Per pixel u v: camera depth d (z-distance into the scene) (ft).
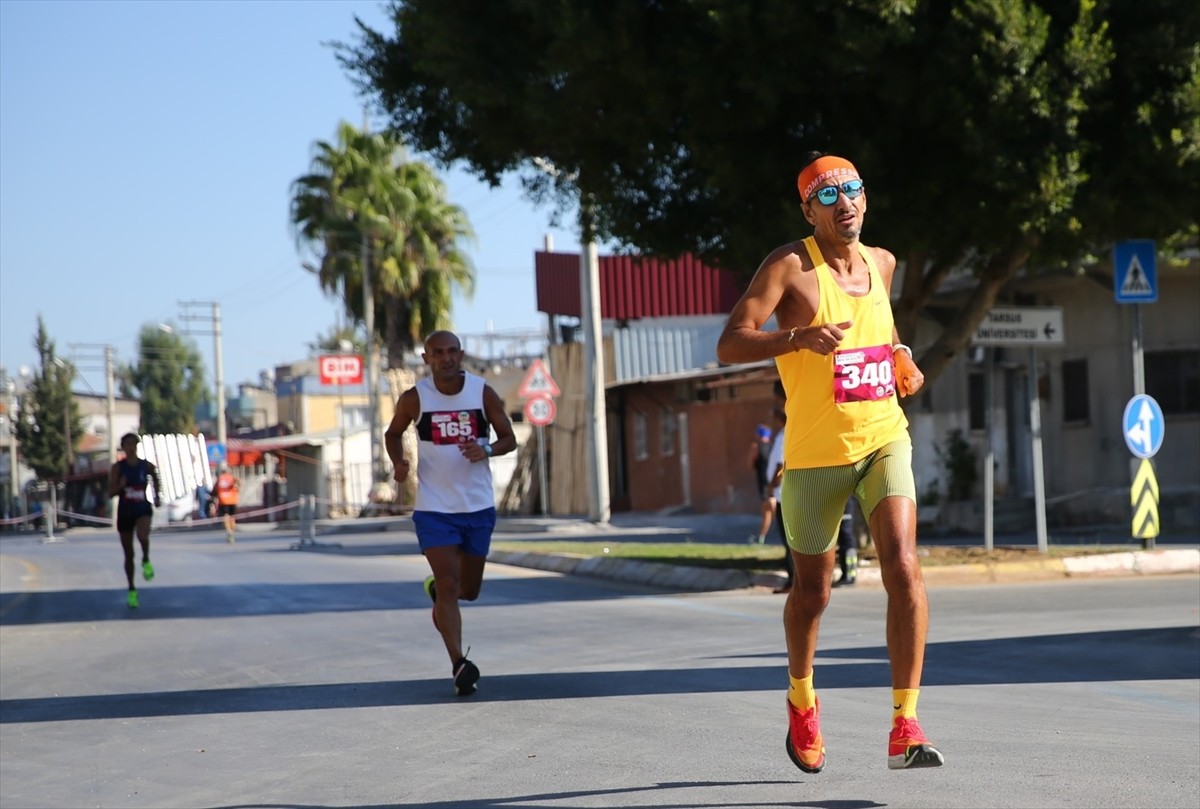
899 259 74.59
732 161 72.02
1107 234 78.02
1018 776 27.35
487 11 77.66
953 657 46.44
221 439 261.03
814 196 26.13
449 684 43.96
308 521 147.64
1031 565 76.79
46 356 400.47
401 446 43.50
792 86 69.51
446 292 239.09
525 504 208.13
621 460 188.96
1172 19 68.28
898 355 26.99
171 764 33.45
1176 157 69.62
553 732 34.71
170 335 413.59
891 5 65.67
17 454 427.33
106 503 345.72
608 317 197.98
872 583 73.56
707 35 70.59
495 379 251.39
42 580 108.58
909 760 24.39
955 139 68.95
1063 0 69.00
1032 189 68.08
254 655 53.72
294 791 29.53
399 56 85.92
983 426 120.37
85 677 49.96
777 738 32.55
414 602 74.02
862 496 26.13
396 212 232.53
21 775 33.09
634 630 57.67
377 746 34.14
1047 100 67.46
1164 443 108.68
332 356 256.32
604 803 26.55
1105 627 53.11
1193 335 107.96
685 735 33.40
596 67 72.84
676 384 171.32
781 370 26.66
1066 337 114.93
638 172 80.79
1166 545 87.66
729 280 195.62
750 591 74.69
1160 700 37.35
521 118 79.15
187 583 95.91
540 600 73.36
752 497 153.07
